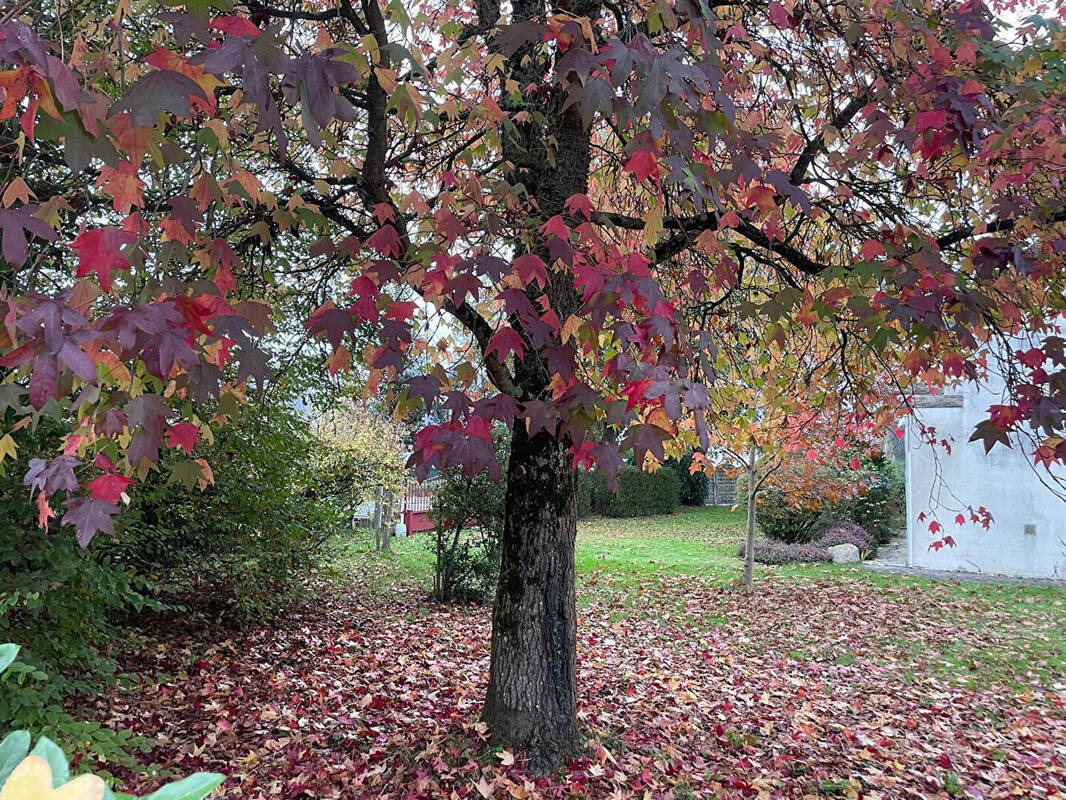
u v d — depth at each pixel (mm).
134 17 2430
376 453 11414
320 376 6504
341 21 3352
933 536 10961
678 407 1872
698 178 2355
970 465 10672
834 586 9773
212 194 2066
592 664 5961
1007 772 4082
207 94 1615
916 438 11023
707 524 19797
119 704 4715
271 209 3086
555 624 3732
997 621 7910
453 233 2512
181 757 3994
